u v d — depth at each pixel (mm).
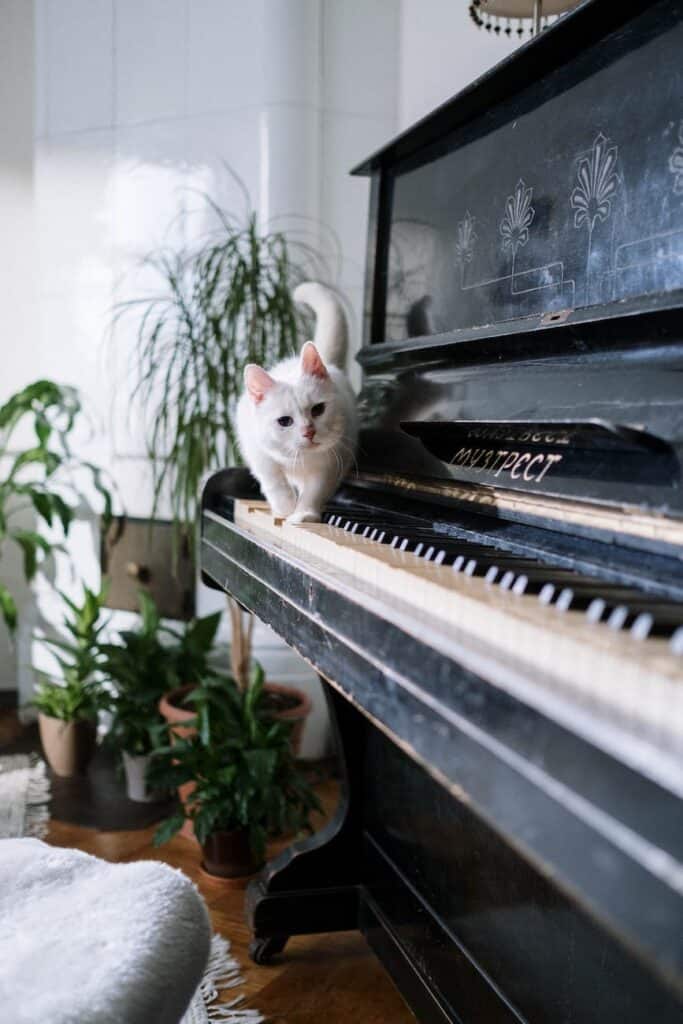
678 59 959
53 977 819
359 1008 1655
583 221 1118
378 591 828
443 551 887
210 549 1615
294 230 2668
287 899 1778
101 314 2961
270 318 2334
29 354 3332
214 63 2713
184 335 2344
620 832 447
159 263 2834
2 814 2416
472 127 1392
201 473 2287
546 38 1098
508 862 1299
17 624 3145
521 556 901
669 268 966
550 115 1192
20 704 3221
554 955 1196
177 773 2127
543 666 570
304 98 2629
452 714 610
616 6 1018
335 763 2811
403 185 1621
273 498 1551
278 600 1069
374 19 2684
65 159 2990
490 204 1336
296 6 2582
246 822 2059
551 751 504
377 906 1742
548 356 1089
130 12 2826
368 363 1649
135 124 2859
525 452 1070
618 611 591
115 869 1042
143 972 833
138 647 2654
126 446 2938
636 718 480
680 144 953
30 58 3199
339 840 1803
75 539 3074
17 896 985
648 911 427
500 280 1305
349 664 808
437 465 1280
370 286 1712
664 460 827
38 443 3168
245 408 1631
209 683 2236
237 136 2697
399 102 2711
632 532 830
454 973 1461
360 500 1500
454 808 1451
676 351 871
